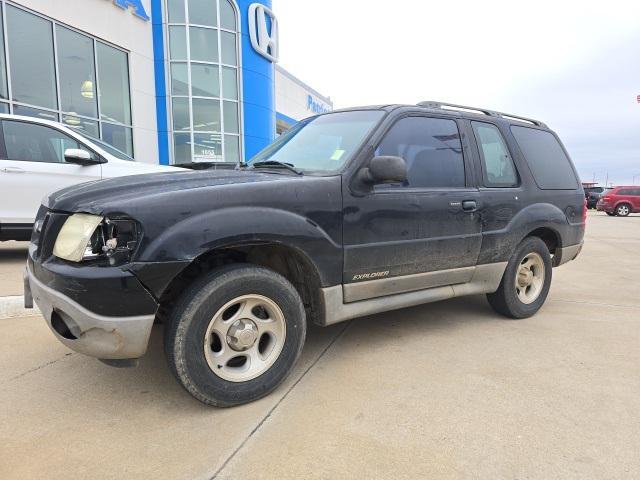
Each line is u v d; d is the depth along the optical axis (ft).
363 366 10.44
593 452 7.29
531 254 14.16
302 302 9.69
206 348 8.05
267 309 8.89
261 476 6.61
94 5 40.68
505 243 13.05
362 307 10.40
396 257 10.66
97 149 21.21
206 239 7.82
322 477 6.61
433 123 11.96
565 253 15.25
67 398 8.81
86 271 7.27
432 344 11.89
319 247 9.28
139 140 47.57
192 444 7.38
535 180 14.15
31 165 19.62
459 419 8.20
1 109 32.91
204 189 8.16
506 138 13.79
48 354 10.81
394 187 10.73
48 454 7.06
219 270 8.25
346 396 9.01
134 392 9.08
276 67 86.02
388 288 10.84
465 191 12.09
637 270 23.99
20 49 34.22
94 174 20.89
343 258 9.75
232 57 54.29
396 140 11.00
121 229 7.45
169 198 7.76
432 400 8.88
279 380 8.95
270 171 10.30
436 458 7.08
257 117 57.82
